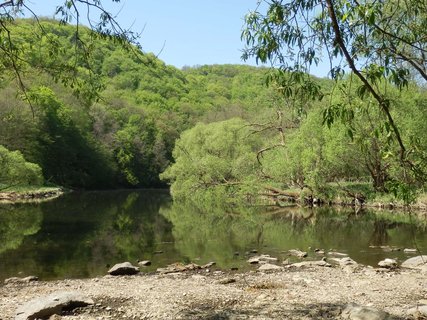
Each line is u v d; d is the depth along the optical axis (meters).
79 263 16.86
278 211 36.41
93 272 15.37
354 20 5.48
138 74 116.25
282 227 26.92
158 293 11.66
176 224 28.73
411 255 17.80
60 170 67.06
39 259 17.50
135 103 104.69
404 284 12.59
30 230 25.12
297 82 5.95
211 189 44.38
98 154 75.56
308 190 41.28
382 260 16.98
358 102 5.73
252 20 5.84
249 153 43.50
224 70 161.25
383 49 5.61
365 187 40.00
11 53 6.98
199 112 111.62
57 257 17.91
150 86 116.50
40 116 57.88
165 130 97.00
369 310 8.97
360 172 38.72
